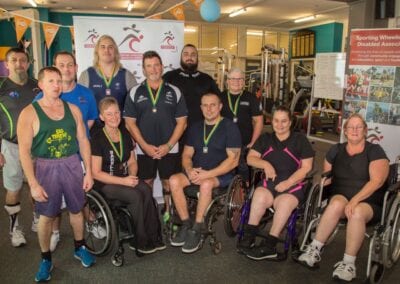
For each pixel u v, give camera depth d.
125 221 2.65
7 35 10.32
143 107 3.10
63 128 2.26
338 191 2.69
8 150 2.79
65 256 2.78
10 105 2.74
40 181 2.27
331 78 7.35
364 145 2.64
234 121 3.35
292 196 2.64
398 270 2.67
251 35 13.59
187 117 3.43
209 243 2.97
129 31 3.86
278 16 11.10
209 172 2.84
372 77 4.32
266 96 9.20
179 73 3.65
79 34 3.77
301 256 2.58
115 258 2.63
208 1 4.16
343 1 5.58
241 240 2.74
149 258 2.78
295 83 10.14
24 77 2.83
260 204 2.69
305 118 8.61
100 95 3.25
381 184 2.51
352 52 4.46
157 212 2.76
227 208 2.71
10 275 2.50
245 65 13.07
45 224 2.34
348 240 2.44
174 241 2.85
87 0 9.48
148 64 3.04
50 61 9.81
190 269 2.63
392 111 4.20
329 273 2.60
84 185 2.44
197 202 2.89
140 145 3.09
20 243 2.90
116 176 2.72
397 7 5.14
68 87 2.82
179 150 3.50
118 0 9.47
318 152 6.76
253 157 2.90
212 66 9.68
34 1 9.61
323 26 11.79
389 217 2.39
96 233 2.87
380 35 4.18
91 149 2.67
